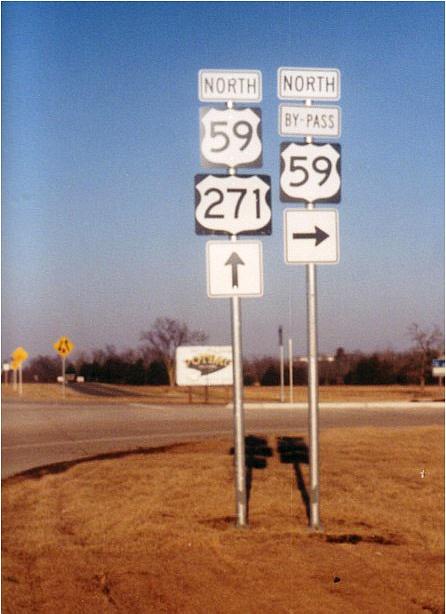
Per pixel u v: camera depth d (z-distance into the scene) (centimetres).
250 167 947
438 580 734
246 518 962
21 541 886
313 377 937
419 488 1183
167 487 1205
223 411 3114
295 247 934
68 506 1080
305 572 762
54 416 2869
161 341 6144
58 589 711
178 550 846
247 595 691
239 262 937
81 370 7850
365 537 902
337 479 1266
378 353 6378
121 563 797
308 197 940
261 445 1744
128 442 1970
